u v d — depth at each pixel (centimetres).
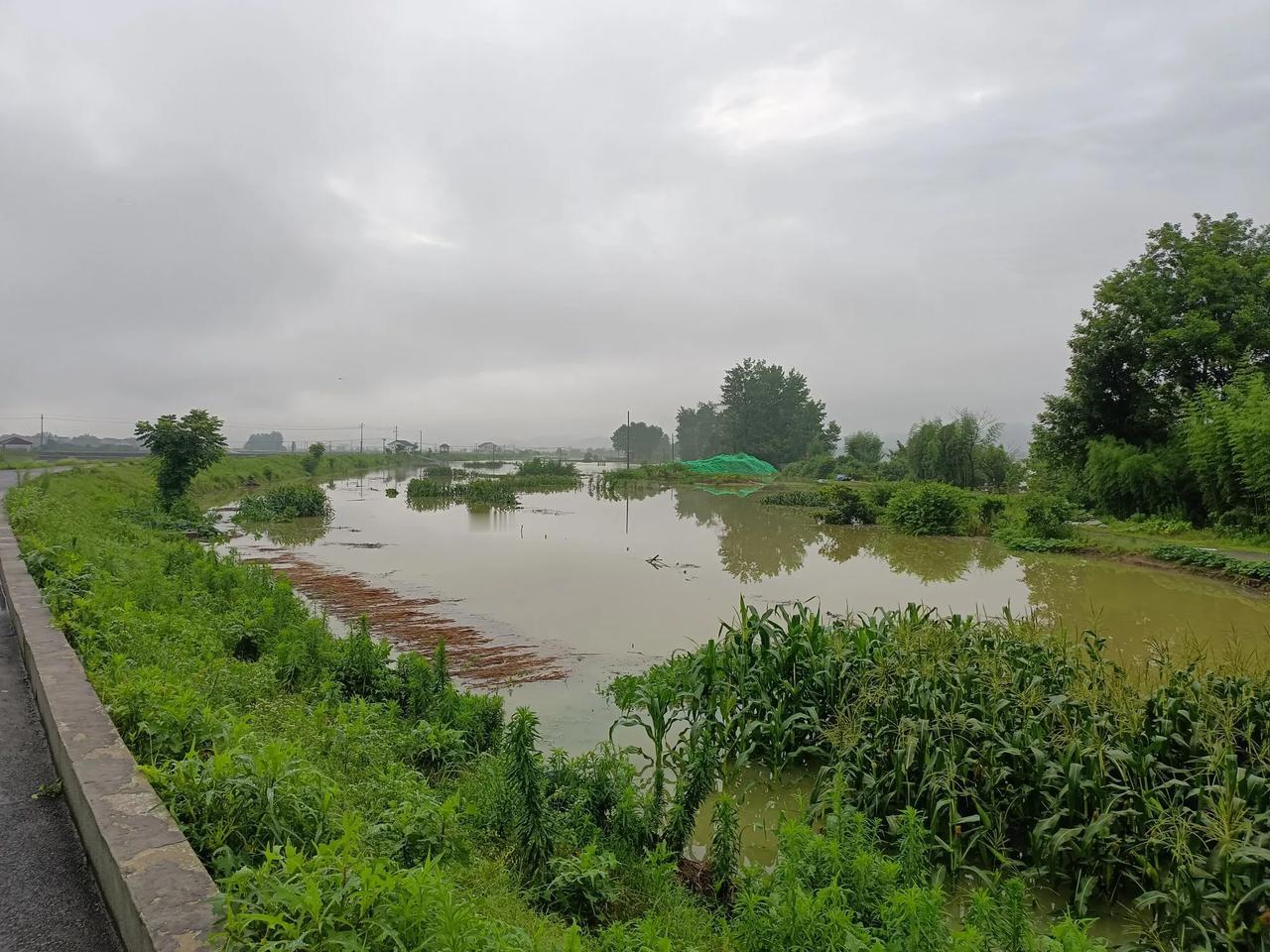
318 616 1170
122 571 953
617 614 1245
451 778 584
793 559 1870
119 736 394
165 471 2342
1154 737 549
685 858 531
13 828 357
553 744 711
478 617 1216
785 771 684
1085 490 2428
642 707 770
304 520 2762
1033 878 503
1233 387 1956
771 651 762
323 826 334
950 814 525
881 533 2462
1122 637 1099
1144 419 2305
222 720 443
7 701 533
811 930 349
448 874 368
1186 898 433
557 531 2469
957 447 3572
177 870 270
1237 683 597
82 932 281
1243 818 464
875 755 597
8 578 825
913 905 346
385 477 6288
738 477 5666
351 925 229
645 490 4862
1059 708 576
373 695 752
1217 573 1570
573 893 422
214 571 1139
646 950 323
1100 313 2414
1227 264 2173
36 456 5325
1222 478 1920
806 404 7438
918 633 722
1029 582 1554
